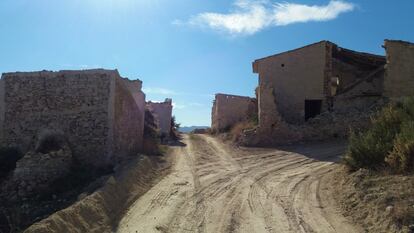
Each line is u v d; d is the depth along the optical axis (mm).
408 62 31438
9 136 21625
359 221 12336
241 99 47219
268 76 34312
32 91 21859
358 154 16406
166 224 13219
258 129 30016
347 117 28328
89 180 18484
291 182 18062
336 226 12359
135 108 25484
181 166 23156
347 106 30906
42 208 15789
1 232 14289
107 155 20531
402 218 11016
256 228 12688
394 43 31250
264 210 14328
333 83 33469
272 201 15344
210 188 17703
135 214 14289
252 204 15086
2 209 16141
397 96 30719
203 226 13008
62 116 21328
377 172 14812
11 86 22078
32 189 17594
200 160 25375
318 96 31656
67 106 21391
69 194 16938
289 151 26359
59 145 20031
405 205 11586
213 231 12555
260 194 16391
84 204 12977
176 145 33312
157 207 15039
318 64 31859
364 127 27297
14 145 21453
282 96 33406
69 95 21484
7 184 18016
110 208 14094
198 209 14719
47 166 18203
